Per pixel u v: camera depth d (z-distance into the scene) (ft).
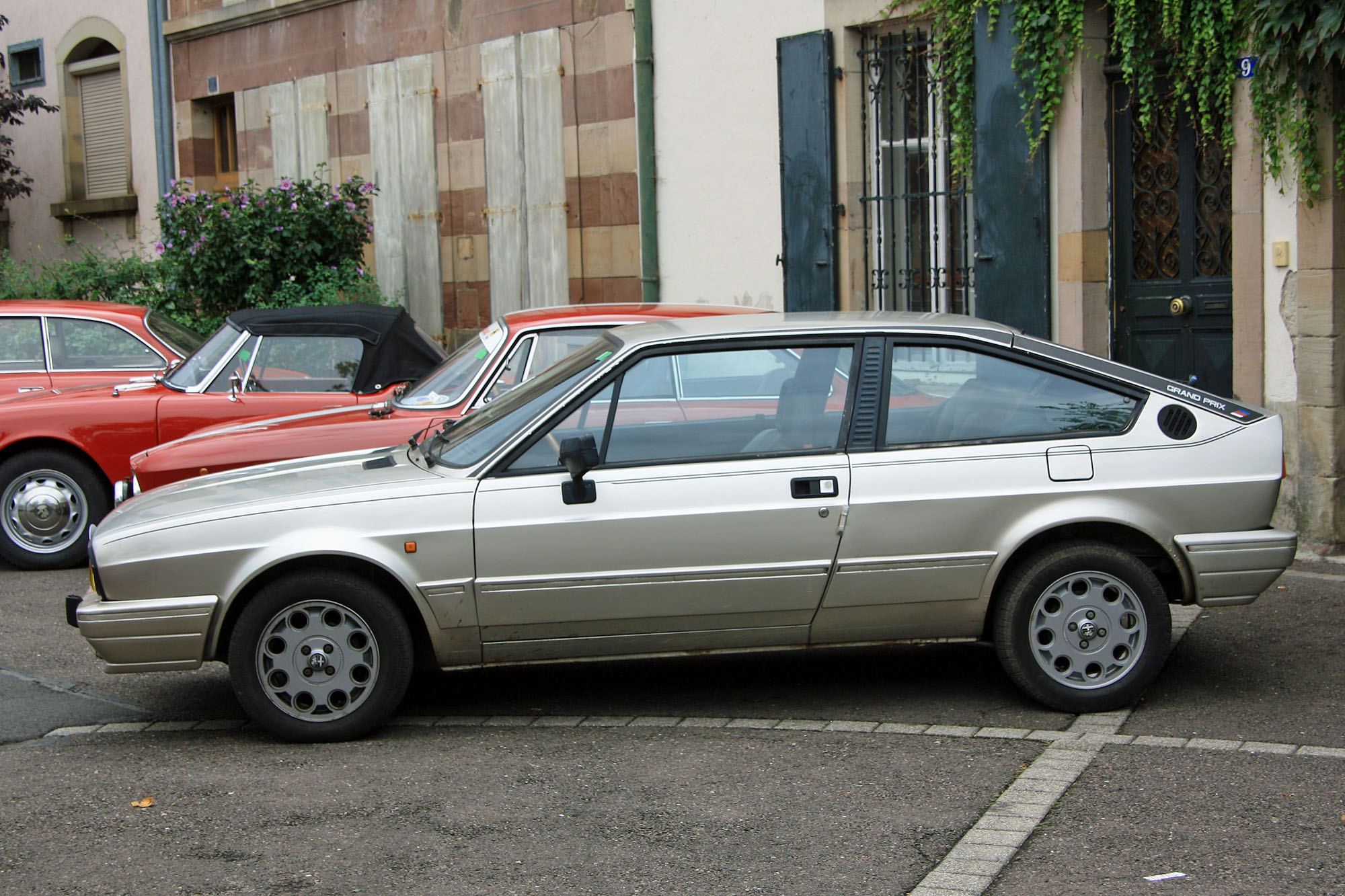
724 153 38.17
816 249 35.99
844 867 13.20
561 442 17.31
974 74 32.19
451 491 17.19
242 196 45.52
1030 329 31.83
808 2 35.63
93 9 59.72
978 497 17.34
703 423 17.56
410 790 15.60
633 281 41.09
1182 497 17.52
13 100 59.98
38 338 32.71
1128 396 17.83
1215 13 27.73
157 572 16.93
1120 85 30.60
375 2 48.37
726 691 19.42
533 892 12.82
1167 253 30.42
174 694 19.94
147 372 32.60
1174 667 19.97
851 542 17.31
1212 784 15.16
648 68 39.50
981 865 13.16
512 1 43.60
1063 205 31.12
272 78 52.80
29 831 14.52
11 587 26.94
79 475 28.37
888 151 35.29
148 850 13.96
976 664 20.43
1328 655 20.44
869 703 18.61
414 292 48.55
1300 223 26.94
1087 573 17.53
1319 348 26.91
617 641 17.56
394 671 17.22
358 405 27.04
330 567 17.21
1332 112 26.22
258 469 19.42
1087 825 14.08
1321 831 13.78
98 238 61.46
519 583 17.13
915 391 17.76
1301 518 27.63
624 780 15.79
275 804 15.21
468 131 45.75
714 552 17.21
